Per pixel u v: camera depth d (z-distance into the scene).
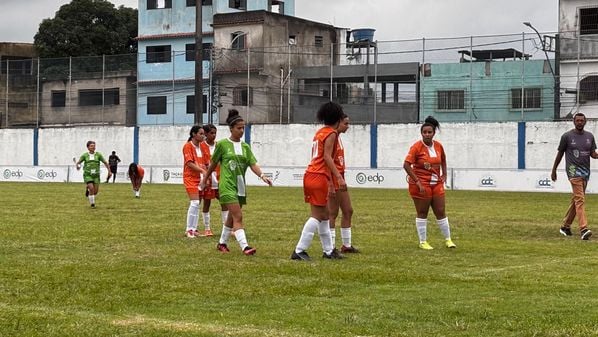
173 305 9.27
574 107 51.91
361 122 58.03
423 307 9.13
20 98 67.00
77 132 62.00
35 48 81.69
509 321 8.38
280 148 55.91
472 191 44.50
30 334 7.71
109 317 8.54
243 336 7.70
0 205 28.39
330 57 61.19
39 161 63.22
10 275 11.36
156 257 13.51
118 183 54.22
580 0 55.75
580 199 17.77
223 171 14.12
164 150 59.28
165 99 69.88
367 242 16.48
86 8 81.94
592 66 53.03
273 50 65.94
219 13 68.88
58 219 22.02
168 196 35.56
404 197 36.09
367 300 9.59
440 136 51.22
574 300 9.62
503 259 13.75
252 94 63.94
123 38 83.06
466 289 10.42
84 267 12.20
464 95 56.28
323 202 13.30
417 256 14.08
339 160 14.31
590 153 17.86
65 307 9.09
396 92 58.03
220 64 65.50
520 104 54.44
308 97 61.03
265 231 18.55
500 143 49.94
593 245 16.20
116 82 66.81
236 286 10.53
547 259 13.79
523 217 24.05
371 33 69.06
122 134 60.50
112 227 19.53
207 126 17.62
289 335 7.74
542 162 48.84
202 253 14.16
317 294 10.02
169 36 73.19
